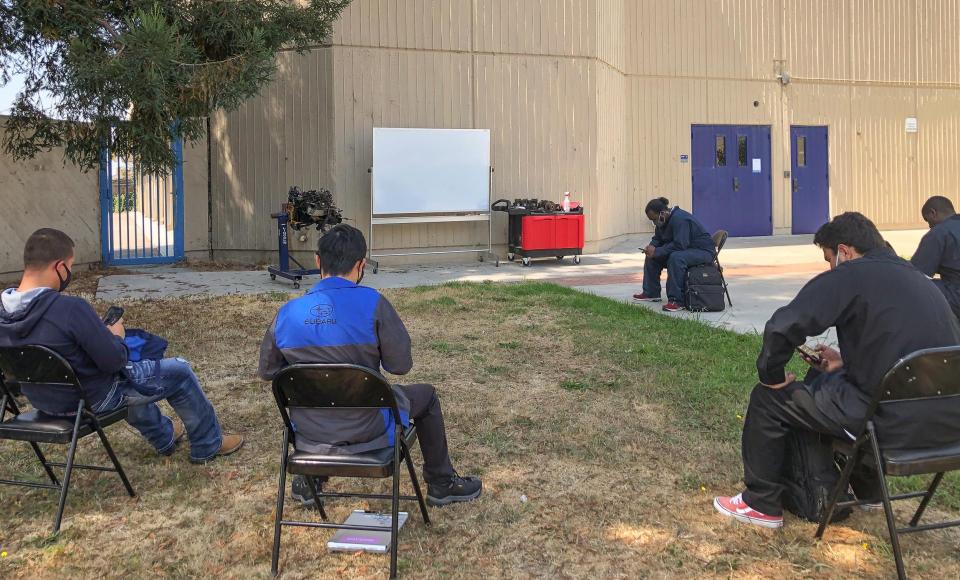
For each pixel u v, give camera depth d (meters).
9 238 10.14
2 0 7.24
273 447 4.36
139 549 3.20
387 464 2.99
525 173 12.42
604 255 13.02
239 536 3.32
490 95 12.12
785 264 11.63
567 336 6.92
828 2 15.98
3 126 9.70
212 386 5.53
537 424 4.70
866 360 2.94
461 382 5.60
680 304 8.10
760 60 15.59
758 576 2.96
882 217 16.75
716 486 3.78
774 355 3.04
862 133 16.45
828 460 3.34
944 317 2.95
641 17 14.73
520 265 11.95
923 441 2.83
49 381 3.33
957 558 3.06
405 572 3.02
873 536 3.25
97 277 10.66
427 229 12.01
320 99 11.34
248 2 8.69
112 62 6.71
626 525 3.39
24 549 3.18
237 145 11.98
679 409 4.91
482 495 3.71
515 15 12.16
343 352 3.04
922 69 16.78
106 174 11.52
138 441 4.44
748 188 15.71
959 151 17.23
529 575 3.00
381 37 11.45
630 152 14.84
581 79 12.64
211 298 8.93
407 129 11.37
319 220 10.02
